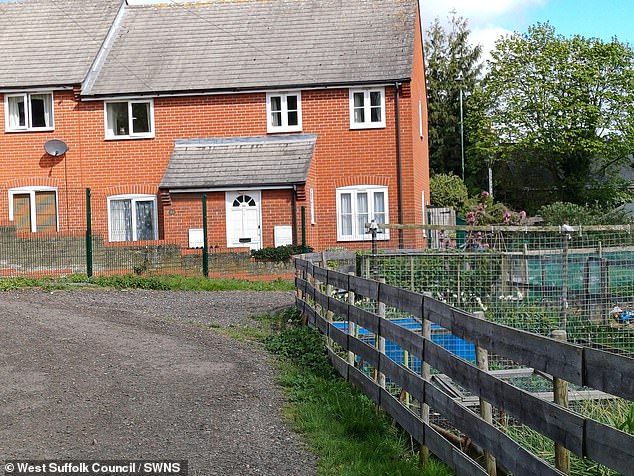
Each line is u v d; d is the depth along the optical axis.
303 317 13.90
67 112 27.36
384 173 26.34
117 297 17.81
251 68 27.47
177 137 27.06
